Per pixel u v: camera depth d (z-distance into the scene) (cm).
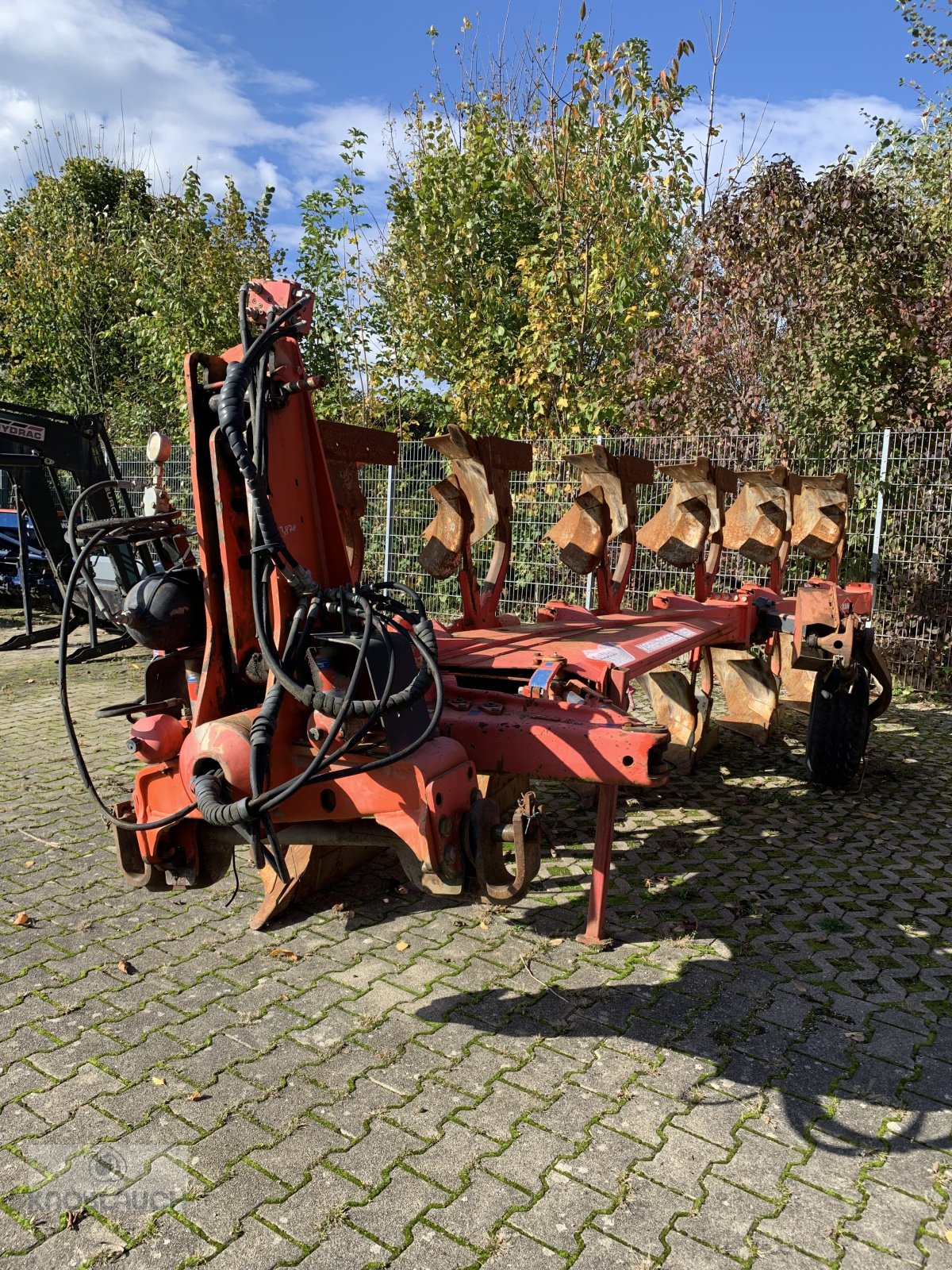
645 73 1120
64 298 1722
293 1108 254
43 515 905
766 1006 311
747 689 671
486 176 1246
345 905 383
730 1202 222
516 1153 238
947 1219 218
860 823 494
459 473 411
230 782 247
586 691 306
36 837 454
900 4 1401
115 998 309
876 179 1180
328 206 1305
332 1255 205
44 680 829
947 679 843
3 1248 206
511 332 1265
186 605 271
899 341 963
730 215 1064
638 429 1122
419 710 269
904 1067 279
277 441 283
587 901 390
